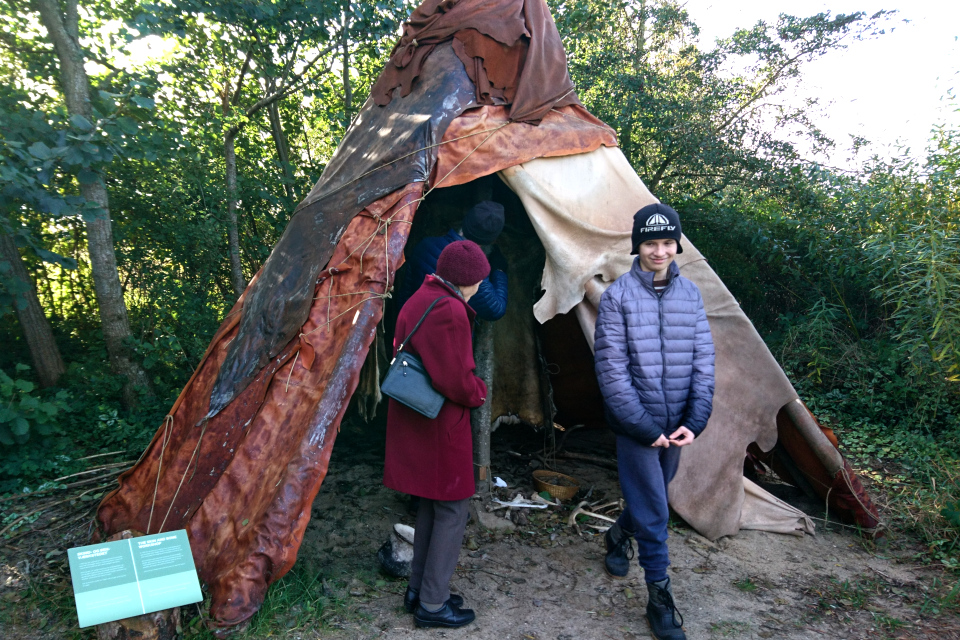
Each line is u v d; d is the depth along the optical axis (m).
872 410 5.46
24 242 4.21
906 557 3.36
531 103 3.55
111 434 4.86
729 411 3.58
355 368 2.76
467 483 2.53
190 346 5.88
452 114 3.36
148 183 6.25
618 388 2.54
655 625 2.58
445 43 3.74
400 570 3.02
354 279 3.01
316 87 6.92
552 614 2.79
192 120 6.07
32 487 4.07
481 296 3.55
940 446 4.70
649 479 2.57
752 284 7.65
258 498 2.71
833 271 6.89
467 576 3.11
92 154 4.27
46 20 4.82
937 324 4.49
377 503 3.92
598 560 3.31
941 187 5.63
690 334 2.66
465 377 2.40
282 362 2.99
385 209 3.12
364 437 5.19
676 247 2.62
